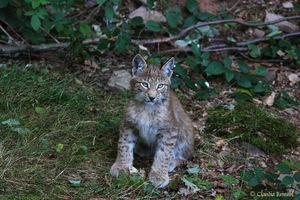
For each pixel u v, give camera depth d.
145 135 8.03
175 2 11.81
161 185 7.73
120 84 10.03
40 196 7.26
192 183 7.82
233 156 8.68
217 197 7.53
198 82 10.48
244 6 12.22
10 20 10.85
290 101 10.12
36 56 10.54
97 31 11.21
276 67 11.17
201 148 8.77
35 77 9.80
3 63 10.35
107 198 7.39
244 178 7.63
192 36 11.30
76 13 11.62
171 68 8.01
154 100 7.72
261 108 9.91
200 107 9.88
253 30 11.80
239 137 9.09
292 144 9.20
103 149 8.48
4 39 10.88
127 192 7.55
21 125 8.70
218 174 8.21
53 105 9.34
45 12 10.05
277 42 11.42
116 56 10.85
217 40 11.45
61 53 10.64
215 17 11.55
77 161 8.07
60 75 10.07
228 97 10.21
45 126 8.73
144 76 7.82
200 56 10.57
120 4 11.75
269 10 12.23
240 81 10.37
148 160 8.47
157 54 10.66
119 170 7.88
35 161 7.93
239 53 11.28
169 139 7.96
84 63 10.52
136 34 11.38
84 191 7.47
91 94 9.72
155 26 11.07
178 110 8.39
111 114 9.34
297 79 10.91
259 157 8.80
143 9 11.59
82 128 8.86
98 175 7.88
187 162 8.41
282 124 9.45
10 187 7.38
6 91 9.40
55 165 7.92
